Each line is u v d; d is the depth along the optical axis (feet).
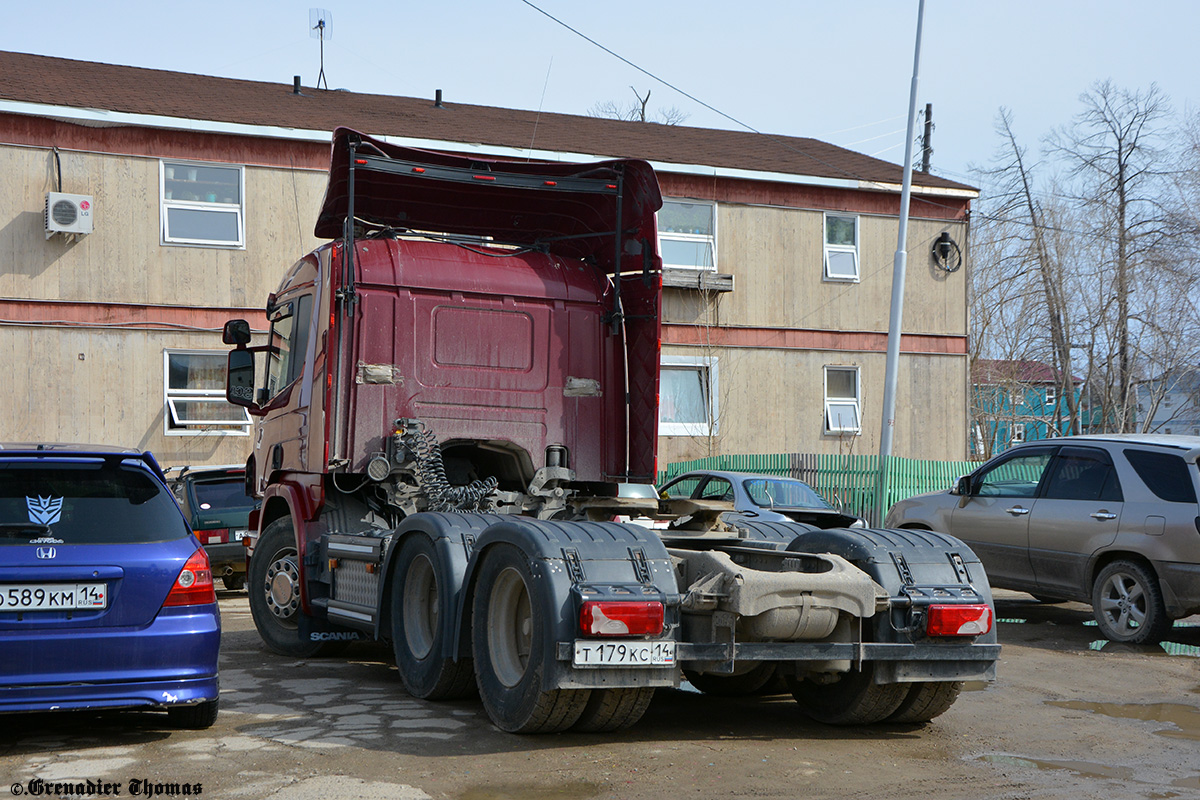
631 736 18.58
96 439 54.34
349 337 24.86
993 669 19.04
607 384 27.02
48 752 16.87
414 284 25.45
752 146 78.23
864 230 71.97
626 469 26.96
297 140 58.34
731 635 17.57
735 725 19.98
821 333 70.44
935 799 15.08
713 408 67.62
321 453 24.93
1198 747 18.69
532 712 17.30
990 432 122.83
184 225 56.44
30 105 53.11
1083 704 22.66
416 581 21.35
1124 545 32.01
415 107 72.79
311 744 17.46
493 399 25.75
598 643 16.67
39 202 53.78
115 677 16.69
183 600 17.35
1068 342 115.03
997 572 36.35
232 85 69.62
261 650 28.48
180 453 55.67
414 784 15.19
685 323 67.41
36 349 53.47
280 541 27.78
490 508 24.70
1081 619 37.14
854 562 19.29
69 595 16.62
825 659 17.98
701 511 22.47
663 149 71.20
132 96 58.49
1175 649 30.60
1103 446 34.04
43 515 17.06
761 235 69.26
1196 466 31.45
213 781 15.30
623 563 17.39
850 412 71.00
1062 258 114.52
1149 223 111.55
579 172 26.73
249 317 57.21
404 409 25.00
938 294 73.77
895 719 19.81
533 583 17.16
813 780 15.94
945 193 73.51
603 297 27.27
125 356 55.01
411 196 27.50
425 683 20.48
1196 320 105.60
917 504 39.86
